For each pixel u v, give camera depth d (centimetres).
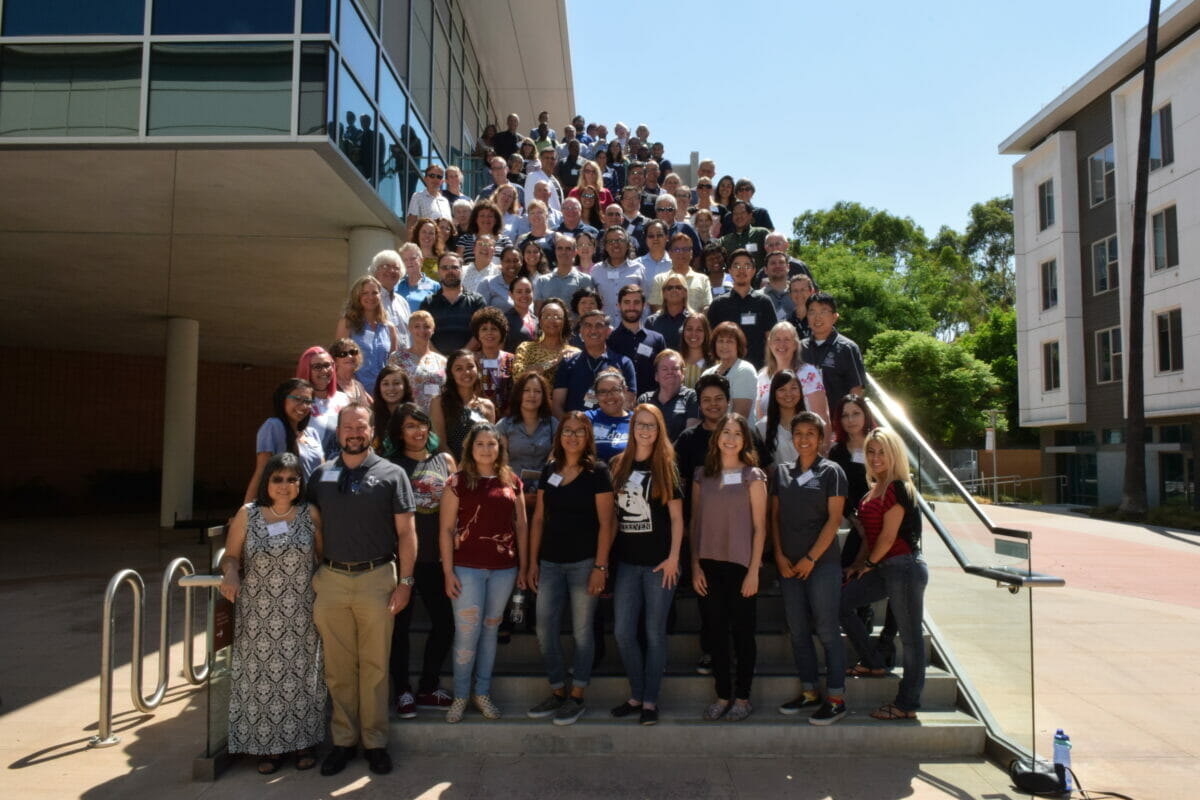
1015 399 4097
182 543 1357
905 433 642
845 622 502
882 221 5872
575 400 586
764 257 977
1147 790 428
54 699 554
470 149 1789
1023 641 434
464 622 457
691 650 526
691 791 405
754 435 546
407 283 748
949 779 423
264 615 430
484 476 467
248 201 966
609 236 806
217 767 424
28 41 815
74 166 855
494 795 399
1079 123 2736
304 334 1830
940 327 5844
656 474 465
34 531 1513
